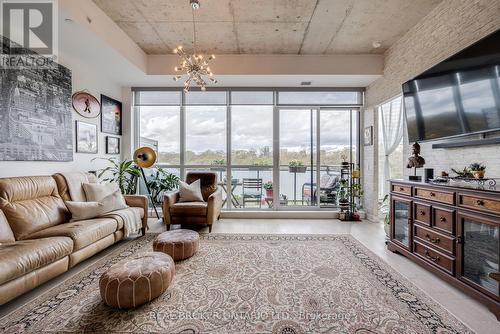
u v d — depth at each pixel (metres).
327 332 1.53
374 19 3.15
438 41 2.82
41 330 1.54
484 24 2.22
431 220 2.27
